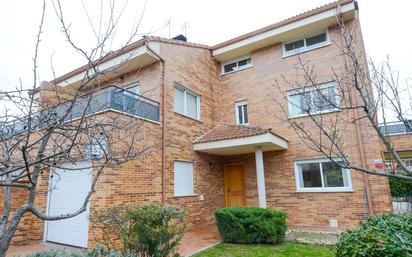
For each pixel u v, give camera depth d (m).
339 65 10.35
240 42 12.73
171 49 10.77
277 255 6.03
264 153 11.48
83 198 7.58
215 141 10.47
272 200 10.87
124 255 4.08
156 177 8.91
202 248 6.96
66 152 2.68
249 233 7.28
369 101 3.34
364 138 9.44
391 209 8.73
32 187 2.63
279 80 11.79
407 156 14.24
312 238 7.63
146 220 4.86
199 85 12.26
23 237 7.84
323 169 10.06
